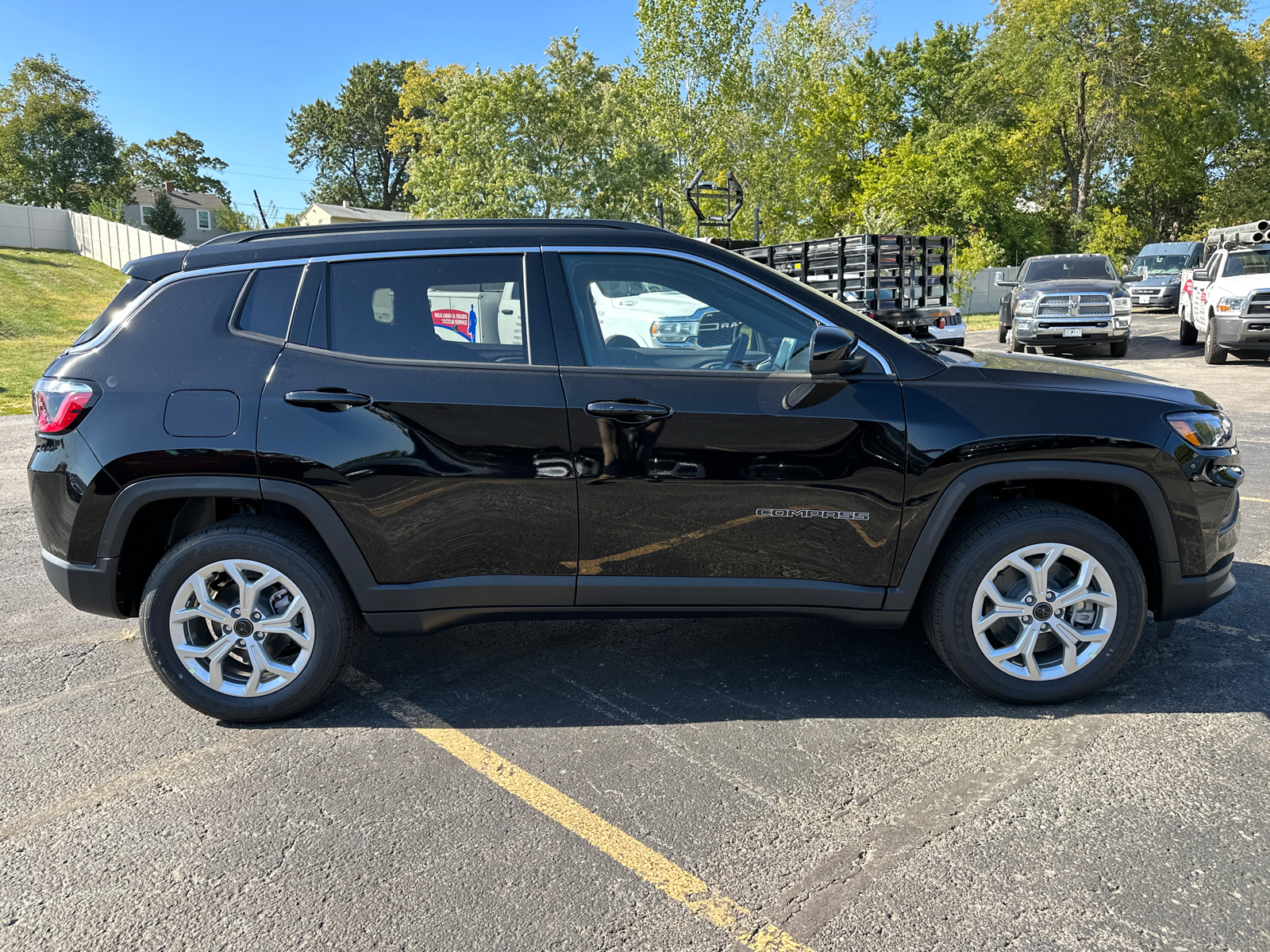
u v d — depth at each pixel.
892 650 3.67
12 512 6.51
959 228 33.16
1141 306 26.53
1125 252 40.25
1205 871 2.21
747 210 30.56
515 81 43.56
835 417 2.94
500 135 44.00
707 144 37.22
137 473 2.93
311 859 2.35
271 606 3.08
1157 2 39.28
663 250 3.03
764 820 2.49
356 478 2.92
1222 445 3.06
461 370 2.96
